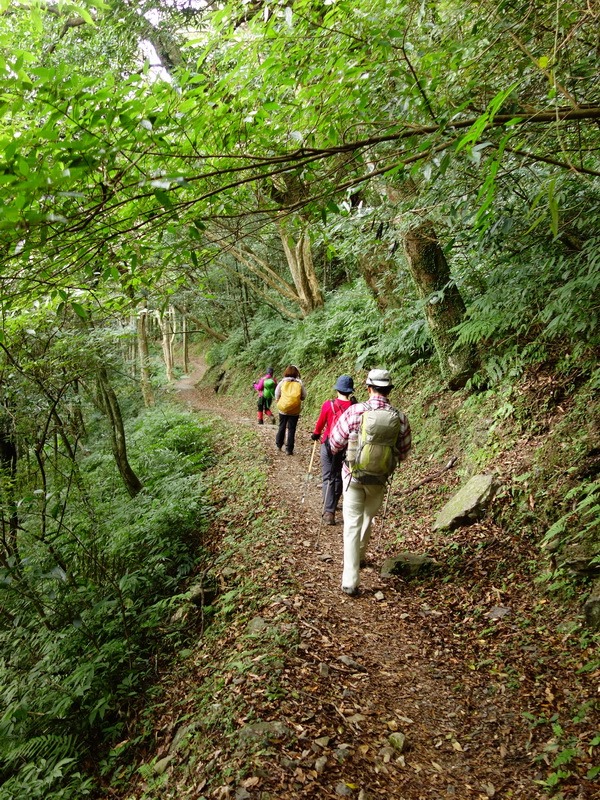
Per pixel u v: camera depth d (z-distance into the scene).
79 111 1.79
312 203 2.80
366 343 11.82
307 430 12.57
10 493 6.23
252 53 2.61
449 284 7.00
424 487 7.18
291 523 6.64
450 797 2.81
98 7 2.08
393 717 3.43
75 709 4.67
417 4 3.02
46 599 5.64
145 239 2.47
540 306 6.03
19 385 5.90
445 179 3.67
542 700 3.43
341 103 2.65
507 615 4.41
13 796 3.74
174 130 2.10
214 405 21.78
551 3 2.54
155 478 9.50
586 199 4.23
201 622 5.10
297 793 2.69
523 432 6.14
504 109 2.49
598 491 4.61
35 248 1.97
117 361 6.86
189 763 3.16
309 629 4.23
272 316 22.22
